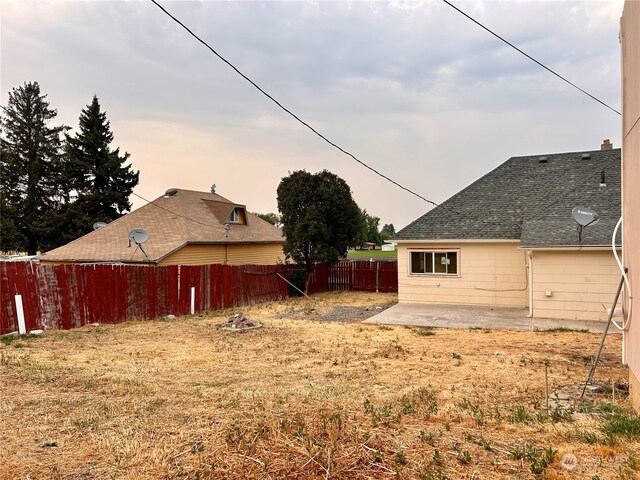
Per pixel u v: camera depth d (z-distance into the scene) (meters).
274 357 7.95
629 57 5.30
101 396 5.29
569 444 3.64
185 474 3.09
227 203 23.91
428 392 5.55
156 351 8.52
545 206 14.88
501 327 11.12
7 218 33.28
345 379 6.33
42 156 36.31
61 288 11.20
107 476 3.08
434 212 16.47
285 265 19.61
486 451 3.50
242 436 3.76
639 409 4.52
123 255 17.55
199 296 14.99
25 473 3.14
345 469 3.12
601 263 11.66
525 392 5.59
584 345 8.86
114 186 35.59
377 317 13.07
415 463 3.24
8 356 7.73
